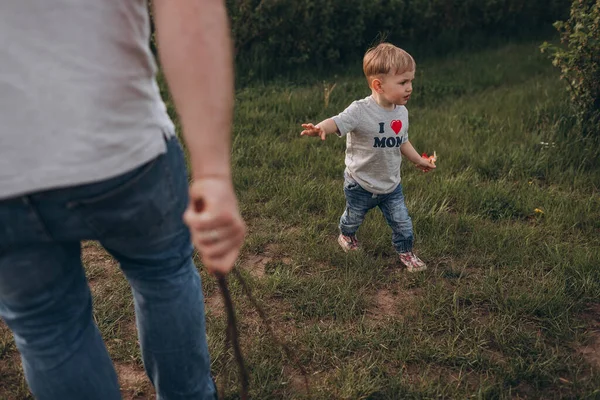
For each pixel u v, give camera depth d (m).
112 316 3.00
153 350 1.66
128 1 1.25
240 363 1.41
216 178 1.14
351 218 3.60
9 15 1.14
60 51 1.18
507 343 2.82
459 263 3.57
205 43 1.12
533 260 3.55
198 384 1.77
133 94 1.30
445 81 7.80
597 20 4.93
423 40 9.55
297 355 2.74
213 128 1.14
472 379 2.62
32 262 1.34
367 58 3.36
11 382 2.56
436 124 6.07
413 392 2.49
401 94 3.31
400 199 3.55
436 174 4.82
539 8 10.87
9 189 1.21
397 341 2.83
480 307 3.14
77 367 1.49
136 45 1.29
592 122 5.21
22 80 1.17
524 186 4.59
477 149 5.35
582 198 4.38
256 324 2.99
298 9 7.88
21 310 1.41
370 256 3.66
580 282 3.28
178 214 1.51
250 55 7.85
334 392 2.51
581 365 2.68
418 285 3.37
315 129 3.33
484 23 10.27
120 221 1.36
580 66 5.13
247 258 3.68
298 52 8.07
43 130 1.19
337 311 3.07
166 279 1.56
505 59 9.12
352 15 8.40
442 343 2.83
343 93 7.02
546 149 5.21
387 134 3.39
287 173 4.85
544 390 2.55
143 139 1.33
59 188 1.24
